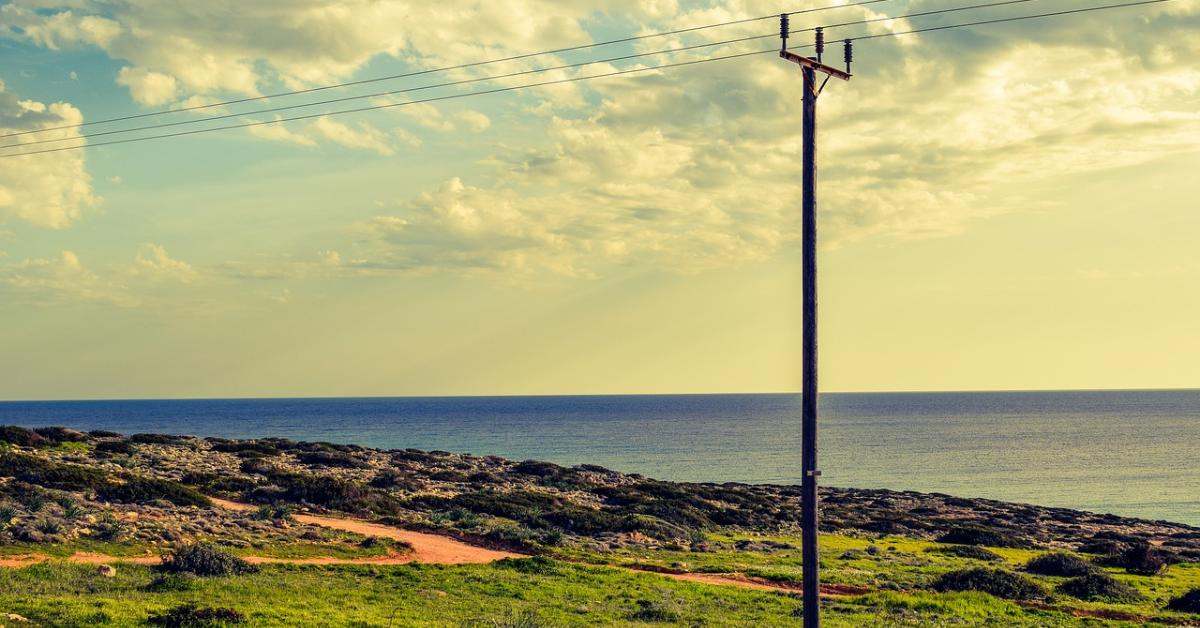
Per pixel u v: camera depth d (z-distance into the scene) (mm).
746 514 85188
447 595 35625
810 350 21422
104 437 90562
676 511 78438
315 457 92438
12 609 25672
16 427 80438
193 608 26641
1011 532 87312
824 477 158125
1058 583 50812
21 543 37531
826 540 74812
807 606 21062
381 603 32531
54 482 53125
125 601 28500
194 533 44969
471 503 69812
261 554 42656
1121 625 36656
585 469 112188
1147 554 61500
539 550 53344
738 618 34156
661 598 38094
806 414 21312
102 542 40094
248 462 82625
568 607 34531
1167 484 149250
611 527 65938
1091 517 104000
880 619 35062
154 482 56562
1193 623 38281
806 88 22109
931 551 69062
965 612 37875
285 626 26594
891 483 150750
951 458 194375
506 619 30125
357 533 51688
